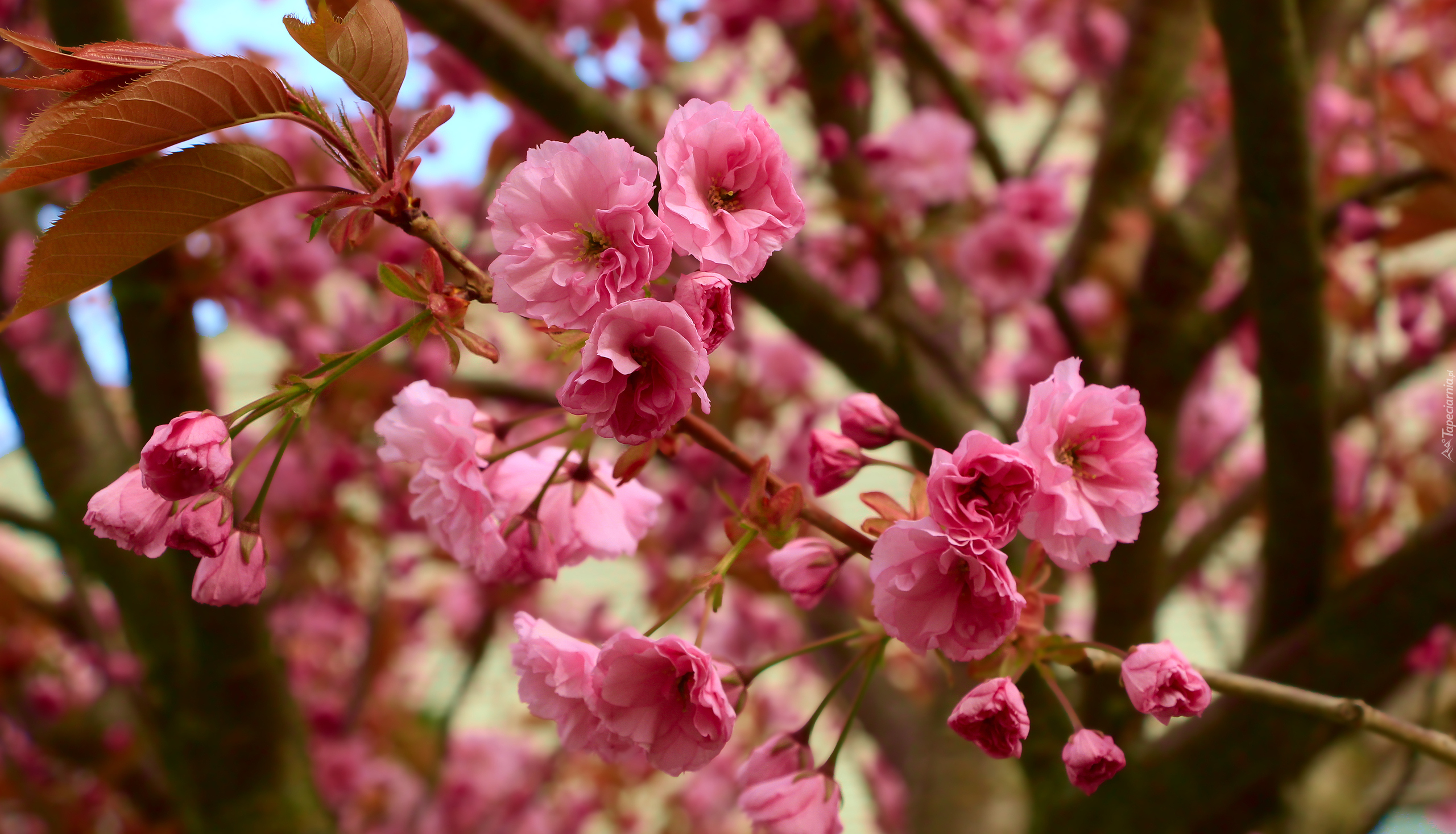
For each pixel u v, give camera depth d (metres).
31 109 2.21
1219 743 1.68
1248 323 2.54
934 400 1.88
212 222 1.14
